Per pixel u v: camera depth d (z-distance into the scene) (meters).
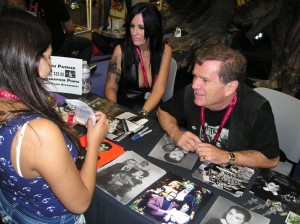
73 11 4.82
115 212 1.04
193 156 1.30
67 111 1.49
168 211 1.00
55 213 0.90
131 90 2.15
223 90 1.24
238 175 1.21
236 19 3.28
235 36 3.99
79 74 1.70
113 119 1.53
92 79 3.82
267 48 3.96
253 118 1.33
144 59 2.07
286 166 1.74
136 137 1.39
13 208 0.91
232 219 0.99
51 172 0.72
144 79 2.10
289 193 1.13
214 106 1.33
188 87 1.49
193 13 3.48
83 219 1.05
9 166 0.74
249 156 1.28
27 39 0.66
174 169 1.21
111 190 1.07
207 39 3.27
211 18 3.37
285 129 1.67
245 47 4.00
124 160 1.23
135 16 1.92
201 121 1.42
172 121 1.50
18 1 2.72
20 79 0.67
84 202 0.84
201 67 1.23
